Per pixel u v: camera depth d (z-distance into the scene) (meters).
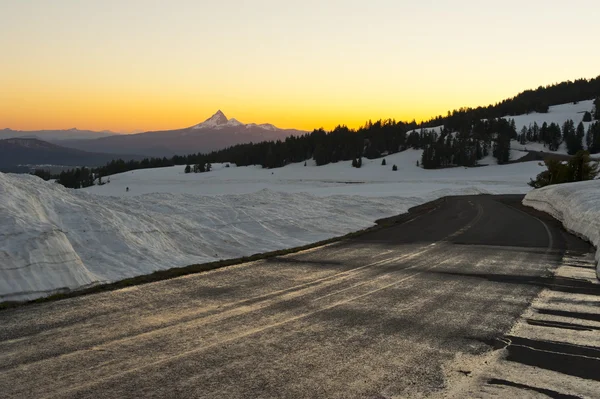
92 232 10.34
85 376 4.34
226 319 6.33
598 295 7.88
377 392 4.10
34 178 11.98
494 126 198.12
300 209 21.12
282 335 5.67
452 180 104.25
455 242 14.90
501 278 9.30
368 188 76.94
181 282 8.77
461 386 4.24
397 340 5.52
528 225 20.28
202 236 13.55
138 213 12.88
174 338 5.50
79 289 7.96
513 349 5.25
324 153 195.75
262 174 172.00
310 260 11.46
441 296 7.79
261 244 14.07
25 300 7.12
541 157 165.25
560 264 10.91
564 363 4.84
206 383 4.23
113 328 5.86
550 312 6.82
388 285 8.63
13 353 4.93
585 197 19.53
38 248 7.93
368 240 15.45
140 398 3.90
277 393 4.04
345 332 5.82
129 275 9.15
